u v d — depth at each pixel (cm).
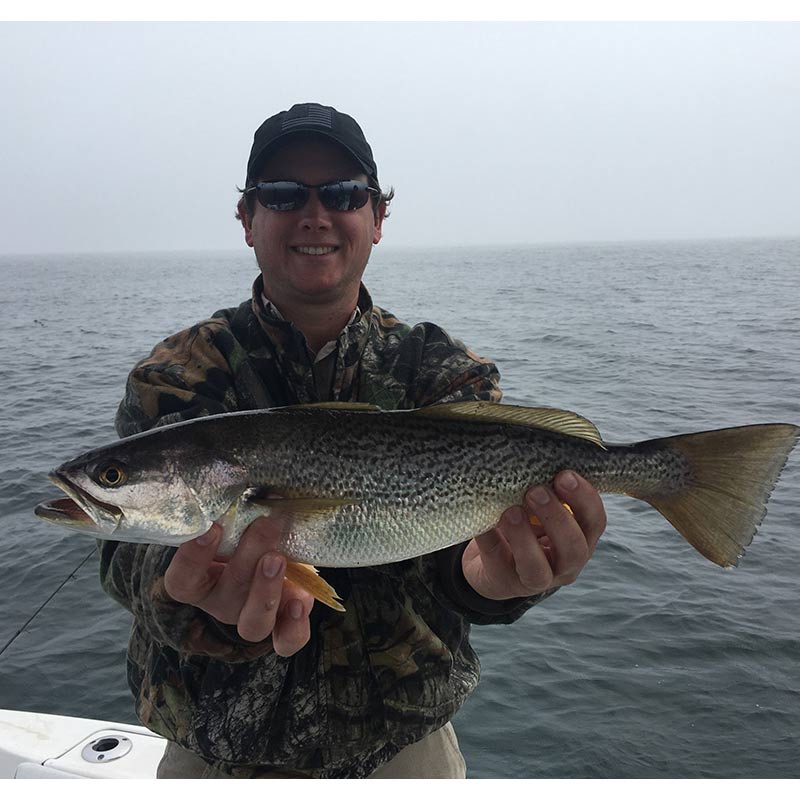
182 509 271
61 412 1636
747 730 533
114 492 268
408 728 289
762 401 1612
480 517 291
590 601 714
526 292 5556
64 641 654
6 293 6681
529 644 645
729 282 6100
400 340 330
